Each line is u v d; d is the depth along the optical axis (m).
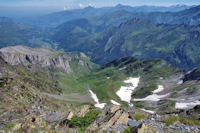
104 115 23.91
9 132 19.98
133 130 19.03
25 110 30.25
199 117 29.83
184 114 33.31
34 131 20.33
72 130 20.50
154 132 19.83
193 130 21.23
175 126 22.20
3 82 97.94
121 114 23.08
